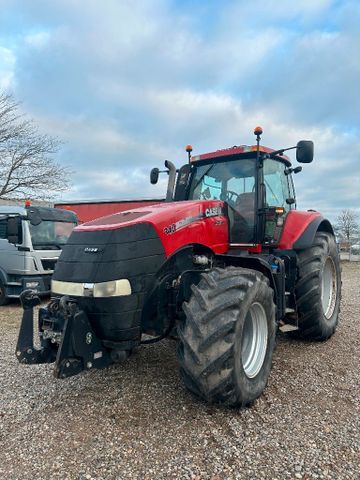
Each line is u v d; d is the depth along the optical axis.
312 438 2.58
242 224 4.01
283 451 2.44
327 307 4.91
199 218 3.49
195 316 2.74
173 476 2.23
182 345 2.85
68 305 2.84
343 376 3.62
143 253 2.98
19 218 8.16
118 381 3.55
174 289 3.20
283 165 4.82
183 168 4.64
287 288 4.29
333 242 4.97
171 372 3.72
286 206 4.80
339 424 2.76
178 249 3.22
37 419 2.92
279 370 3.76
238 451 2.45
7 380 3.71
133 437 2.63
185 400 3.13
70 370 2.78
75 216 9.45
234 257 3.71
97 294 2.85
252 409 2.98
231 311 2.73
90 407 3.08
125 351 2.99
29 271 8.08
